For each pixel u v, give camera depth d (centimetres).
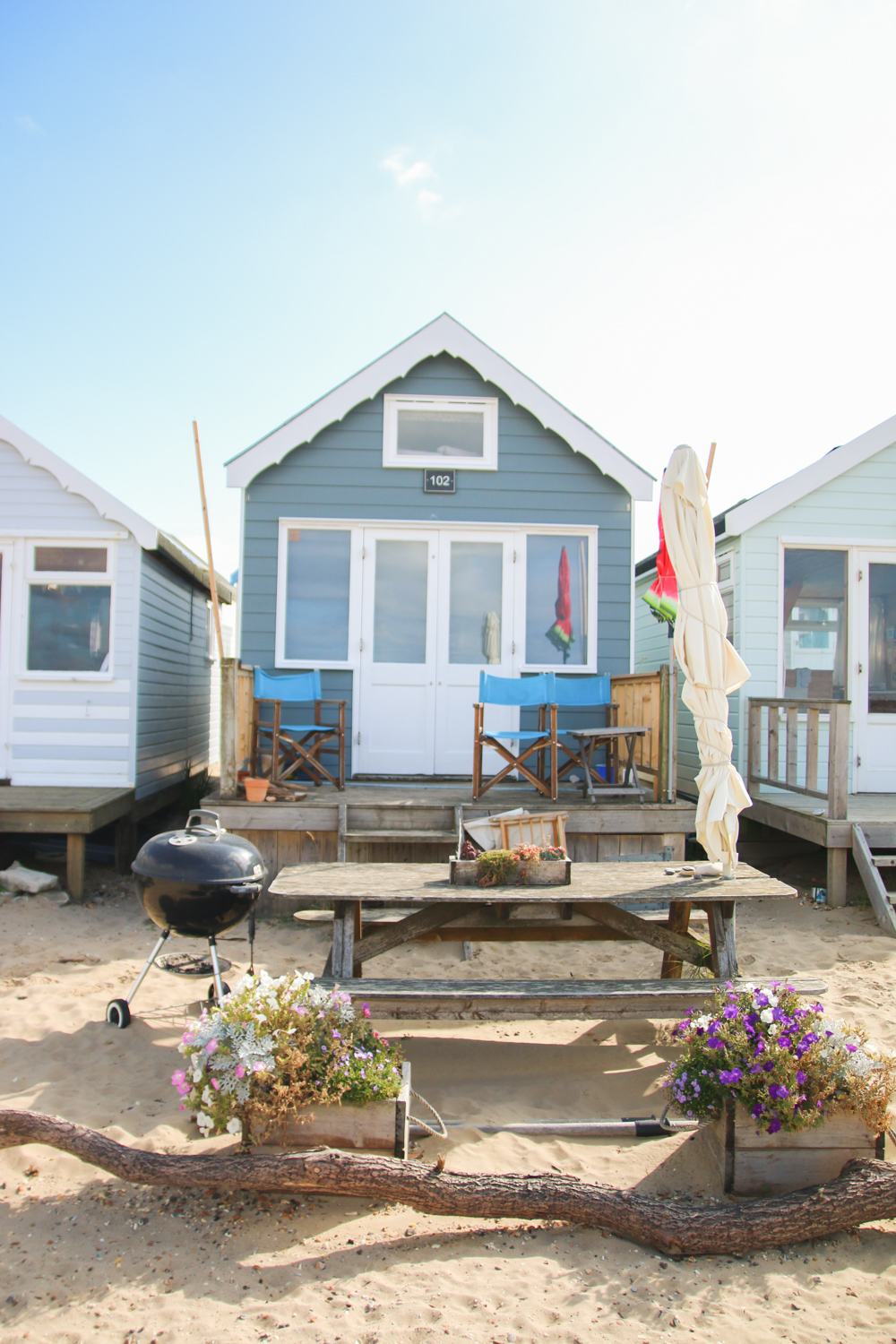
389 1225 291
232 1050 310
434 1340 237
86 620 841
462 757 849
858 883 798
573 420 844
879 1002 507
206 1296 253
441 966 580
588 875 463
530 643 858
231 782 692
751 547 900
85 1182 312
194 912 430
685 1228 276
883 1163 301
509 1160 335
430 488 853
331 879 446
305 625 848
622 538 862
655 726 743
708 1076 319
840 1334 243
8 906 684
